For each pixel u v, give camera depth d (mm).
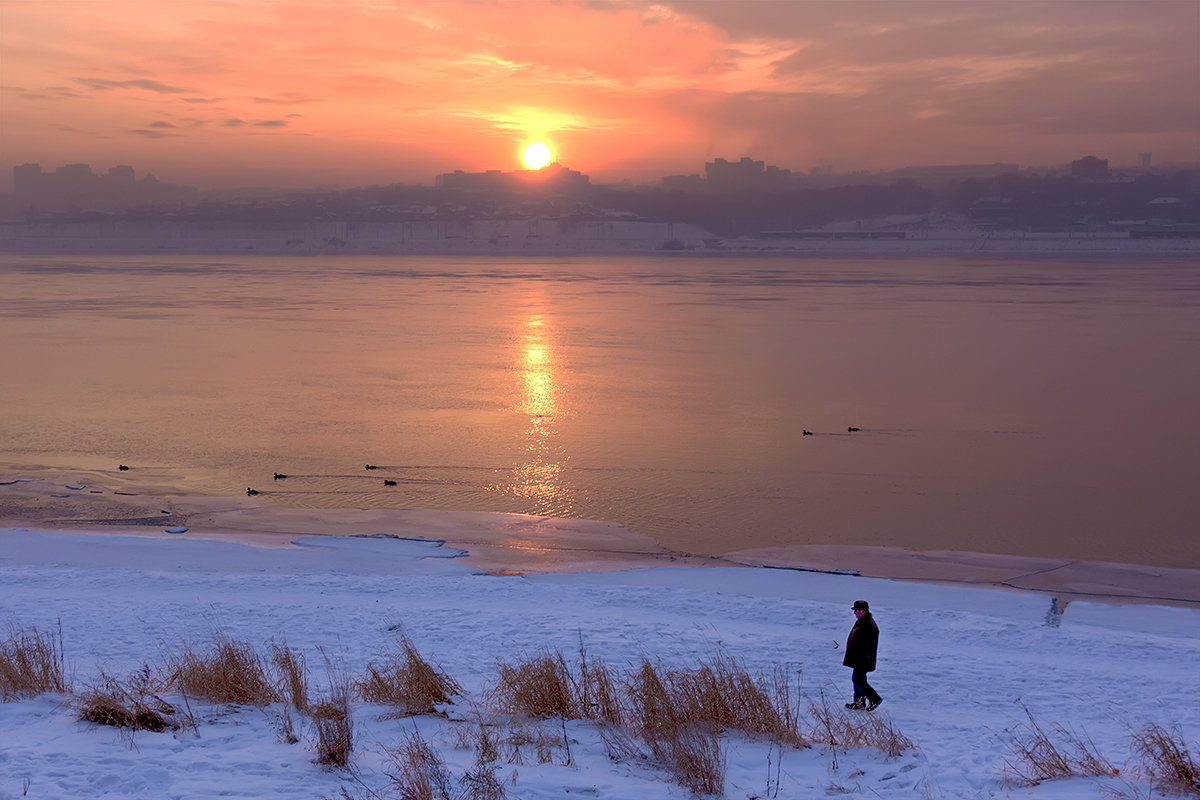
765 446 43031
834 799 8008
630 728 10156
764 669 15102
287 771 7855
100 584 21375
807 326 95938
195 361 70438
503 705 11008
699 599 20875
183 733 8984
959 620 19719
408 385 59781
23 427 46344
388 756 8492
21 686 10617
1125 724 12078
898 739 10148
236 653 12234
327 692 11617
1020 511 32812
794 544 28641
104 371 65250
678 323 99062
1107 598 23734
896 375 64688
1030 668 15547
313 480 36250
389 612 18766
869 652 12484
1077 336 86188
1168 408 52938
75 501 32719
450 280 176500
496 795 7418
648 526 30438
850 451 42156
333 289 152125
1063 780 8750
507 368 67312
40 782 7340
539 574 24516
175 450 41375
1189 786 8328
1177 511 33000
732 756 9164
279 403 53312
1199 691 14250
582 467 38594
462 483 35969
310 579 22250
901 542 29109
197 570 24125
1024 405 53812
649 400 54906
